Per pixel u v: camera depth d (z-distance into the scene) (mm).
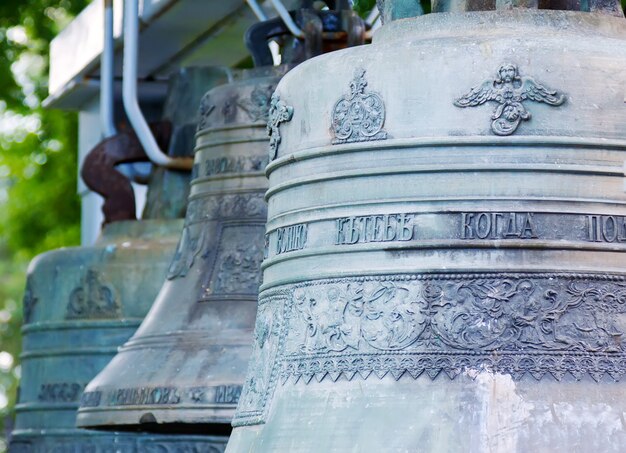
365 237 5191
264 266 5617
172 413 6781
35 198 17359
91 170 9031
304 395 5215
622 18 5395
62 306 8844
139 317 8672
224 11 9789
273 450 5199
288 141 5492
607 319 5012
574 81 5105
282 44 7383
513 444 4871
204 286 7086
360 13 9195
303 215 5375
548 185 5059
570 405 4918
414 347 5059
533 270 5020
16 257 22359
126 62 8625
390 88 5211
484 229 5051
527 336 4988
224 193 7199
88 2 15414
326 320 5223
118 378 7016
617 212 5062
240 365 6801
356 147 5242
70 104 11609
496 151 5082
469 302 5035
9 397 22500
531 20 5277
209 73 8688
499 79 5098
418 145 5148
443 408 4957
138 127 8594
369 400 5062
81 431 8773
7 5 15570
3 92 16578
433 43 5199
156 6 9812
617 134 5090
